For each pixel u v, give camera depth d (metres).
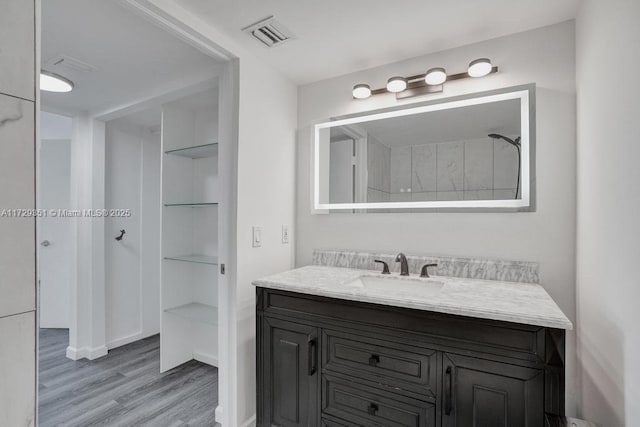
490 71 1.60
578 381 1.42
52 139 3.45
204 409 1.98
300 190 2.22
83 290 2.71
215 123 2.57
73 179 2.71
